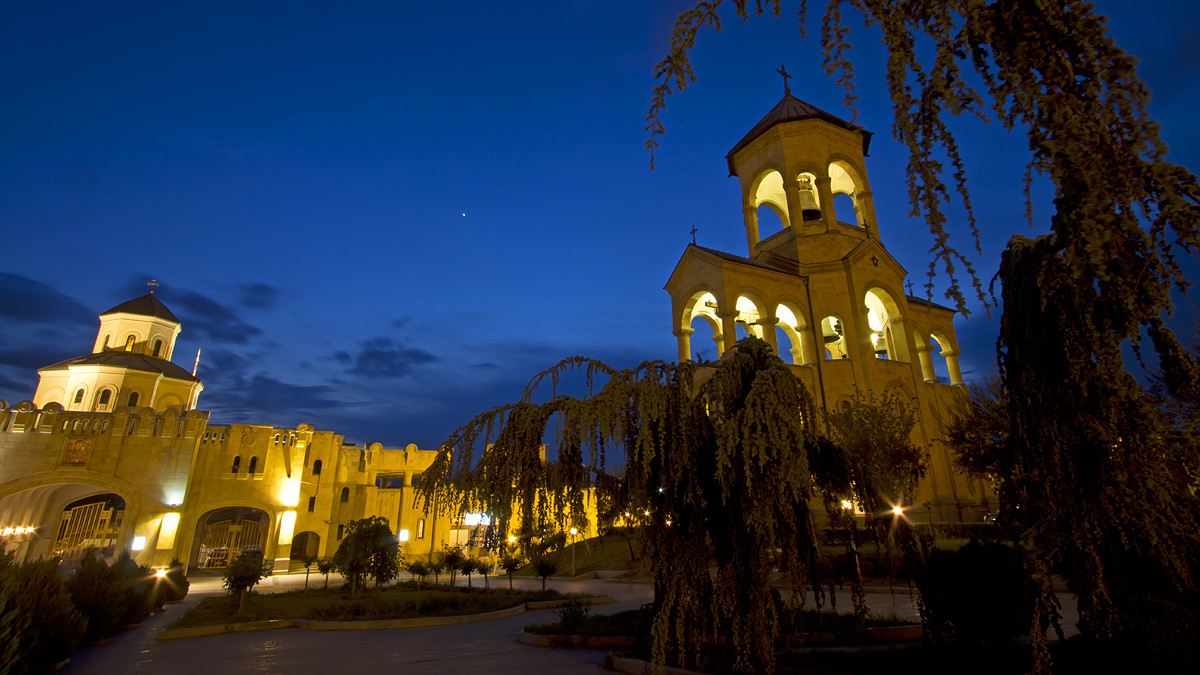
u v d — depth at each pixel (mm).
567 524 9102
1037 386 5438
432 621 16344
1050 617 5738
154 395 48375
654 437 8258
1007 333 5871
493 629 15031
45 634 10148
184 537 36969
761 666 7348
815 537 7902
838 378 29297
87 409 45719
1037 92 2568
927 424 29688
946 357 34219
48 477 34844
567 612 12891
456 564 26594
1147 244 2807
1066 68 2578
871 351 29547
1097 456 4961
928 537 8781
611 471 8844
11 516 35406
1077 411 5012
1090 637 5723
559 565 36406
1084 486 4992
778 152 34406
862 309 30297
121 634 15445
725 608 7496
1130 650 5215
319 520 41812
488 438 8961
